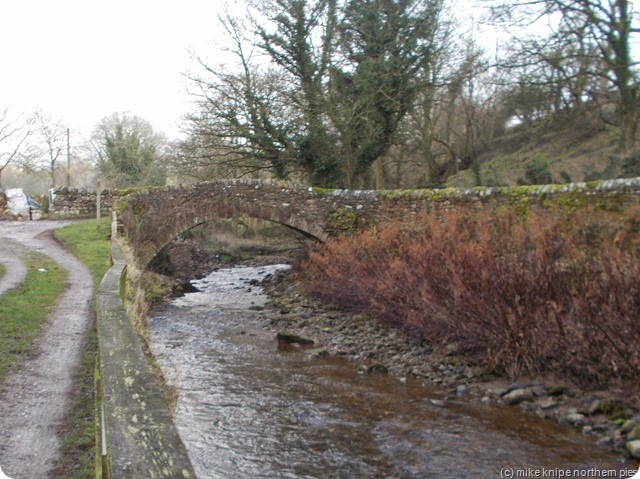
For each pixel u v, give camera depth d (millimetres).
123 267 8914
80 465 4539
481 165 29484
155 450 2309
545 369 8492
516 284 8812
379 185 28578
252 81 22609
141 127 43281
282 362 10281
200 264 25312
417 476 5824
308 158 23062
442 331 10211
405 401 8102
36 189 52125
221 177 24344
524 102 18609
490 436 6750
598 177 18703
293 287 18094
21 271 13914
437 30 23594
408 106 23422
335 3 22891
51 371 6836
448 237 11500
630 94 15320
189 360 10312
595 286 7785
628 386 7434
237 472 5918
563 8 14828
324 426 7172
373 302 12367
